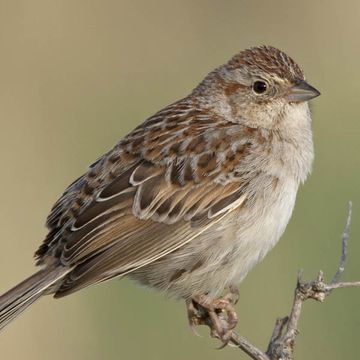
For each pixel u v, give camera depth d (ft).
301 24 81.76
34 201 69.62
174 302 64.13
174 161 51.31
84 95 75.72
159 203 50.83
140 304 64.49
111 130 73.46
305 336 62.39
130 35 79.92
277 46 80.64
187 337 63.67
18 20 78.38
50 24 78.69
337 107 76.13
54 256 50.70
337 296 62.85
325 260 64.75
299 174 52.29
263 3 82.74
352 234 65.62
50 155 71.61
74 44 78.28
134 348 63.87
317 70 79.30
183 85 77.10
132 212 50.67
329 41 81.20
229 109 52.90
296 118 52.65
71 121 73.72
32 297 49.70
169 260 50.93
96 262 49.90
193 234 50.83
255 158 51.44
